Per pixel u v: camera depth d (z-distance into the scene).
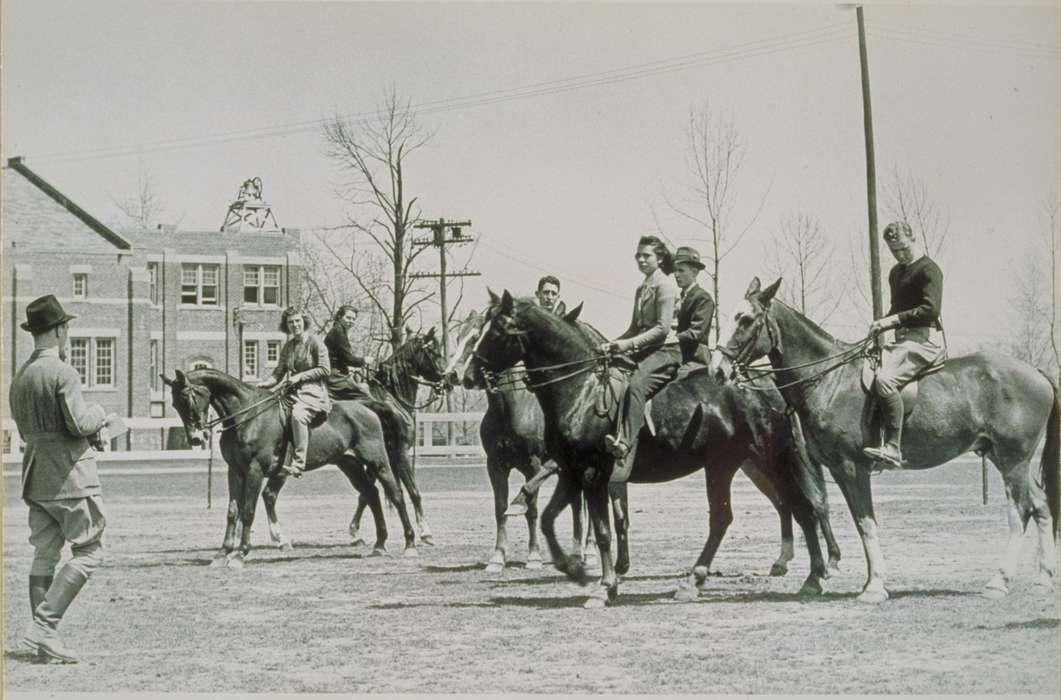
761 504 22.81
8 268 44.41
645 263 11.41
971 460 35.69
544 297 13.88
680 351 11.58
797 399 11.51
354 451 15.51
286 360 15.32
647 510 21.45
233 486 14.66
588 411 10.94
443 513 20.91
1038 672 8.79
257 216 53.97
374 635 10.26
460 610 11.30
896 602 11.38
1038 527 11.56
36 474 9.54
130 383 46.78
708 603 11.45
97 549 9.74
